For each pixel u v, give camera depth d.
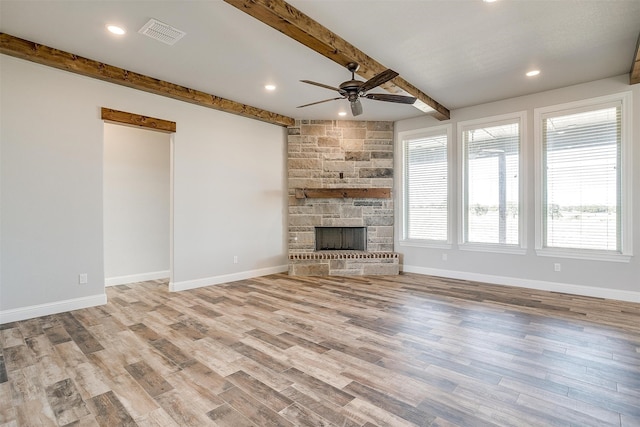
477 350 2.66
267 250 5.89
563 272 4.48
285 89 4.57
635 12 2.73
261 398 2.01
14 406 1.92
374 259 5.81
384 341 2.85
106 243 5.07
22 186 3.43
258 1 2.38
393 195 6.15
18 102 3.39
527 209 4.75
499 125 5.00
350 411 1.88
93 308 3.82
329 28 2.96
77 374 2.29
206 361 2.49
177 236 4.69
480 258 5.21
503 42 3.24
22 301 3.42
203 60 3.66
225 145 5.25
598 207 4.26
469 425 1.76
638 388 2.10
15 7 2.68
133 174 5.37
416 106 4.81
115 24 2.95
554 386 2.13
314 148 6.06
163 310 3.75
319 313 3.62
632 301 4.00
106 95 3.99
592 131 4.28
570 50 3.41
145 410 1.89
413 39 3.17
